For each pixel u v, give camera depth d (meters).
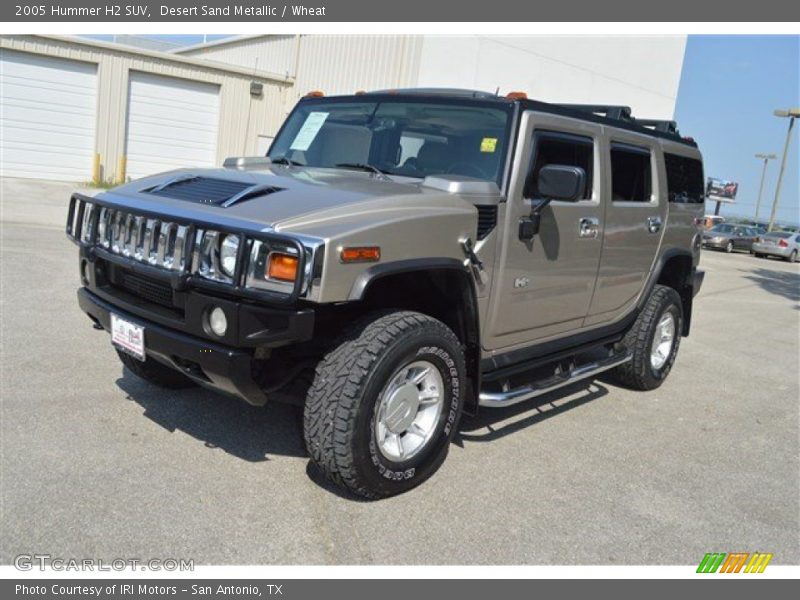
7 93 17.97
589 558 3.08
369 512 3.25
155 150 20.03
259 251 2.86
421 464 3.43
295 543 2.96
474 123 3.96
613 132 4.69
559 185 3.53
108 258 3.40
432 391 3.47
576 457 4.17
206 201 3.22
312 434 3.11
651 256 5.36
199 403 4.31
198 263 3.00
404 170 4.04
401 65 18.41
